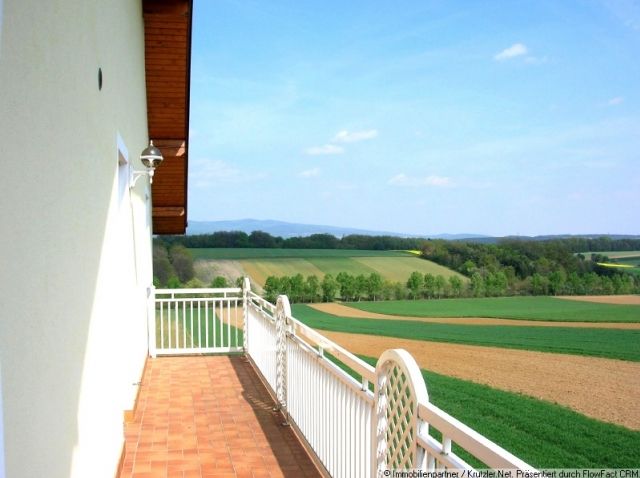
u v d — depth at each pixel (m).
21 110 1.65
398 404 2.32
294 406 4.84
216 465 4.16
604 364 14.55
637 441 7.33
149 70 7.95
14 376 1.56
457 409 9.30
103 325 3.49
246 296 8.41
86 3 2.88
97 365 3.17
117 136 4.38
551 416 8.77
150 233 9.75
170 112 8.79
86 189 2.81
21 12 1.66
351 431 3.12
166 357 8.39
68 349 2.32
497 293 44.69
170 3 7.07
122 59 4.85
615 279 45.31
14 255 1.57
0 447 1.39
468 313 32.75
